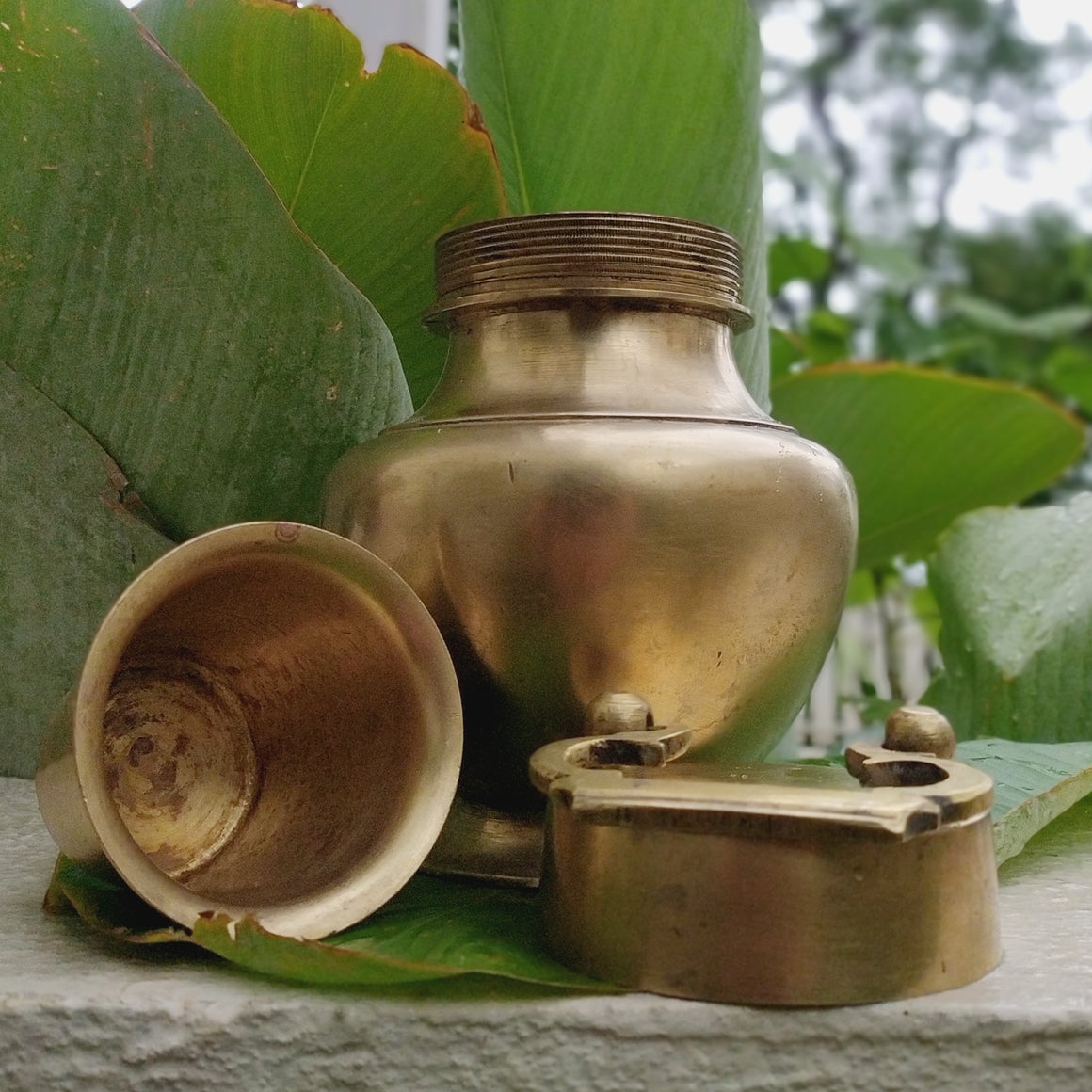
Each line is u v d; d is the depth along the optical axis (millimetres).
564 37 568
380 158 554
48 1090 366
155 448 561
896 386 747
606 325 438
